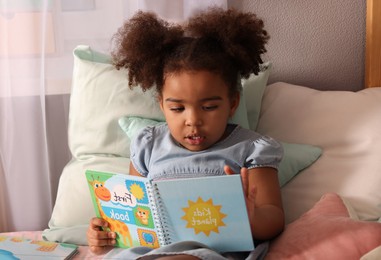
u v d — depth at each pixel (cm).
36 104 165
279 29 168
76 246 136
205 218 111
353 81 170
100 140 153
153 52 130
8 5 156
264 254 117
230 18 131
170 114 125
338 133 145
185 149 131
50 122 170
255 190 112
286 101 158
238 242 112
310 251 109
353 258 106
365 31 167
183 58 123
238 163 128
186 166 129
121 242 128
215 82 121
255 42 133
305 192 140
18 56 160
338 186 137
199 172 128
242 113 148
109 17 164
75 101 155
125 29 138
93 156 154
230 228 111
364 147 140
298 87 162
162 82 128
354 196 134
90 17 163
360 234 109
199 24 130
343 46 168
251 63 133
